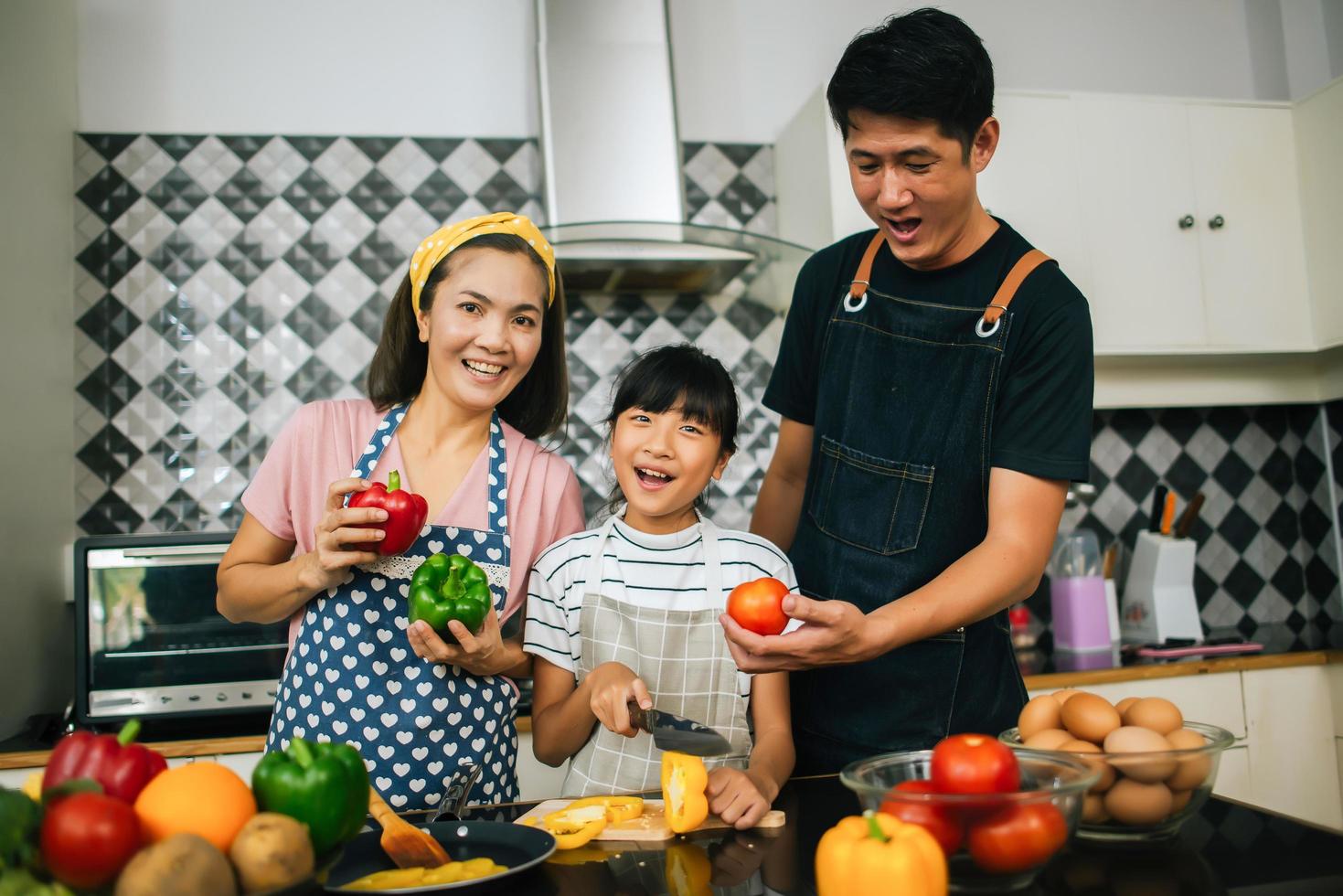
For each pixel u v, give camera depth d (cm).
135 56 255
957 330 136
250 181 258
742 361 275
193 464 250
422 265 133
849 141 121
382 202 263
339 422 137
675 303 273
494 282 126
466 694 127
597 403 268
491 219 133
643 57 256
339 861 84
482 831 89
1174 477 298
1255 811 96
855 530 141
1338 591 298
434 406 135
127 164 253
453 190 266
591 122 252
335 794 70
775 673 133
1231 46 311
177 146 255
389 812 85
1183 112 271
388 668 126
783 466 163
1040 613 284
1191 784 83
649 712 104
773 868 85
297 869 65
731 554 140
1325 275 271
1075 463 125
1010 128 259
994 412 133
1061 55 300
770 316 277
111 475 247
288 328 256
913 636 110
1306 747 240
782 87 288
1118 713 92
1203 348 267
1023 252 136
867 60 114
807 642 102
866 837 69
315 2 265
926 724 136
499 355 127
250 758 201
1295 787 238
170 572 206
